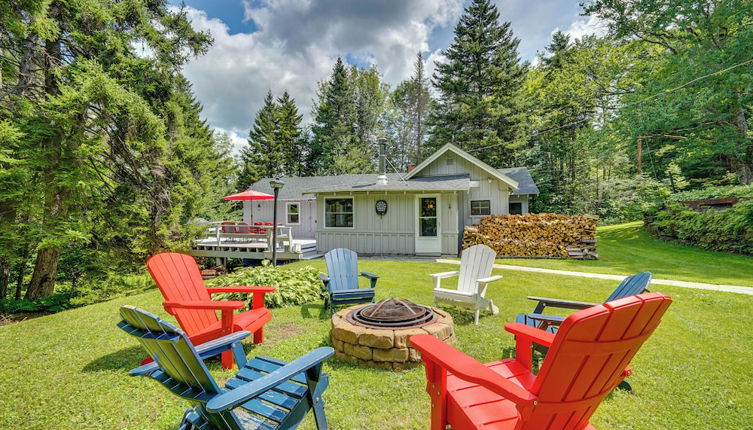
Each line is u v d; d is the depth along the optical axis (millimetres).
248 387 1542
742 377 2965
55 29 7770
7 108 8008
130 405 2660
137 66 9844
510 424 1659
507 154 23281
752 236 9359
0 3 6992
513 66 24578
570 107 21484
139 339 1642
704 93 12469
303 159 32812
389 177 16750
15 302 8562
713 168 16781
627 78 17188
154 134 9406
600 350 1356
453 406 1871
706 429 2252
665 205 13680
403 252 11305
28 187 7852
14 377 3139
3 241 7973
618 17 15422
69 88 7812
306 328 4391
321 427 1995
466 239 11445
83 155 8523
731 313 4770
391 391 2760
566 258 10438
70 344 3992
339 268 5262
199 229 11867
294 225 16656
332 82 31891
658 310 1404
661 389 2773
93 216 9664
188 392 1637
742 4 12172
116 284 10828
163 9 11070
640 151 18734
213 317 3814
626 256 10422
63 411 2590
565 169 23141
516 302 5488
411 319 3371
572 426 1587
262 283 5832
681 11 13664
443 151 14312
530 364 2285
